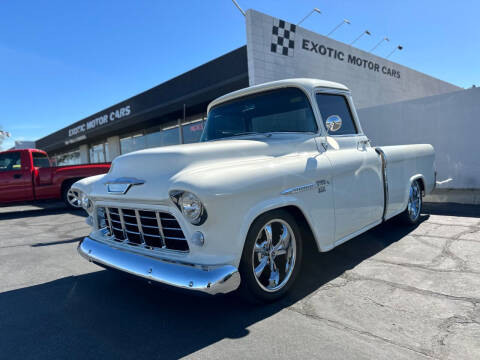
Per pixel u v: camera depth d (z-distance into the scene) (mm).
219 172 2328
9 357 2178
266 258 2656
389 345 2057
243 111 3701
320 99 3443
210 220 2203
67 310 2842
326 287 2943
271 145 2939
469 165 7680
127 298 3035
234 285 2230
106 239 2971
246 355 2041
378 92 13875
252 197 2406
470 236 4148
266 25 9820
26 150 8609
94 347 2248
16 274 3846
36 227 6887
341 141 3504
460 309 2428
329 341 2133
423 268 3215
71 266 4066
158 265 2342
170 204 2348
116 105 16000
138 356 2113
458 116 7781
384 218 3939
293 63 10555
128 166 2861
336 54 11961
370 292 2787
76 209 9195
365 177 3541
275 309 2613
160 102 13234
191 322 2510
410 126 8586
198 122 13367
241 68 10102
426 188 5023
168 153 2584
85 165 9141
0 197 8320
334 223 3104
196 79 11594
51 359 2133
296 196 2729
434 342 2062
